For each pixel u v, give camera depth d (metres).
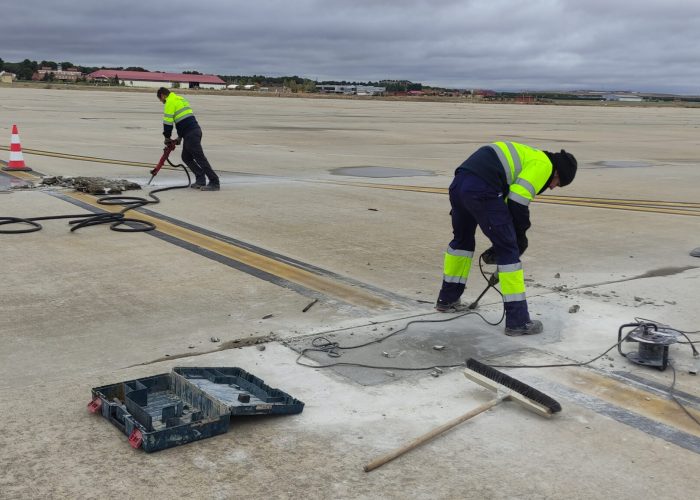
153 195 9.68
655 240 7.83
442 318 4.84
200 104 47.22
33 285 5.31
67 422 3.17
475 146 20.91
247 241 7.07
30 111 30.94
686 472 2.89
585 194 11.62
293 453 2.97
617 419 3.37
